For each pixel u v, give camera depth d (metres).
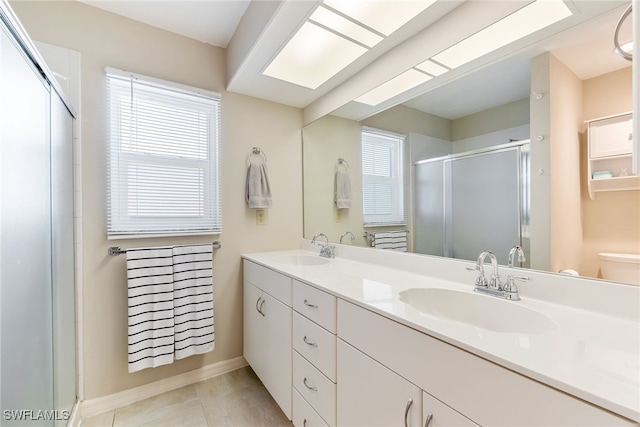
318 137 2.27
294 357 1.41
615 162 0.86
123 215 1.71
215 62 2.06
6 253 0.80
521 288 1.05
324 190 2.21
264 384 1.73
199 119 1.98
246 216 2.17
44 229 1.10
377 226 1.76
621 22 0.86
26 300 0.93
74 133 1.55
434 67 1.44
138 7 1.67
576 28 0.96
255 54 1.64
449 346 0.70
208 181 2.02
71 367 1.47
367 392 0.96
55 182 1.23
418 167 1.52
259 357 1.81
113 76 1.67
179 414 1.60
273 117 2.31
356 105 1.94
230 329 2.09
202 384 1.90
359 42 1.55
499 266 1.14
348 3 1.26
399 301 0.99
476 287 1.12
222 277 2.06
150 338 1.68
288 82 1.99
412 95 1.55
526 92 1.09
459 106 1.33
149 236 1.76
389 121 1.69
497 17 1.12
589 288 0.89
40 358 1.05
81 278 1.57
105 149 1.66
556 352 0.62
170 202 1.86
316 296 1.24
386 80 1.65
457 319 1.09
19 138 0.88
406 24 1.40
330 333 1.15
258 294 1.84
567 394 0.51
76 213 1.56
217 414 1.61
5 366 0.79
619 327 0.77
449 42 1.31
